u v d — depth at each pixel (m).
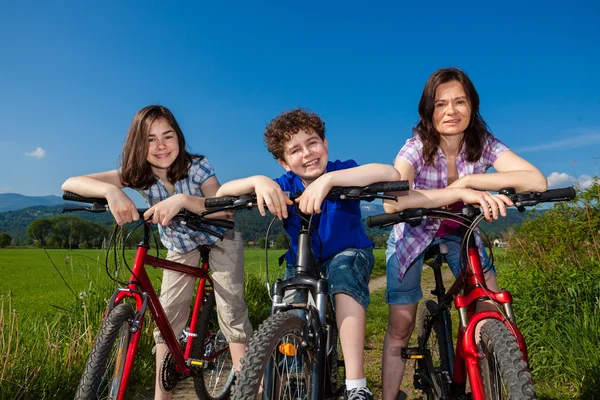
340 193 2.01
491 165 2.78
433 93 2.65
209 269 3.34
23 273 21.98
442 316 2.67
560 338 4.05
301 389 1.98
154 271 5.57
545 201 1.96
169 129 2.92
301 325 1.94
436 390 2.60
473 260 2.15
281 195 2.03
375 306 8.91
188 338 3.35
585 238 6.52
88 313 5.12
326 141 2.61
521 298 4.71
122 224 2.41
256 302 7.11
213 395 3.66
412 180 2.73
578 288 4.33
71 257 5.62
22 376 3.52
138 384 4.14
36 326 4.64
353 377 2.08
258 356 1.68
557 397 3.52
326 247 2.42
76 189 2.50
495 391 1.88
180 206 2.36
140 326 2.43
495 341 1.80
